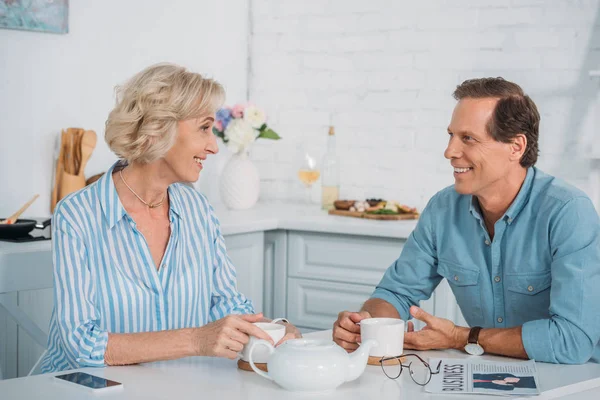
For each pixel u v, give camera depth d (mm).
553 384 1582
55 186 3250
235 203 3760
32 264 2529
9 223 2639
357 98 3957
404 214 3527
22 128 3178
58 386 1507
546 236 1917
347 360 1513
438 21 3734
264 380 1562
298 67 4113
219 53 4086
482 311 2055
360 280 3344
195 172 1869
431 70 3762
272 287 3580
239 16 4195
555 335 1765
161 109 1771
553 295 1841
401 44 3826
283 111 4168
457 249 2074
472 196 2029
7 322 3064
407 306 2193
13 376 3098
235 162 3764
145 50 3684
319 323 3465
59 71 3305
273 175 4211
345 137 3994
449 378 1589
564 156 3494
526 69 3557
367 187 3949
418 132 3809
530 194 1959
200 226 2016
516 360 1773
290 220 3447
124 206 1893
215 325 1646
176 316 1919
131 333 1698
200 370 1632
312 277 3461
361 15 3924
